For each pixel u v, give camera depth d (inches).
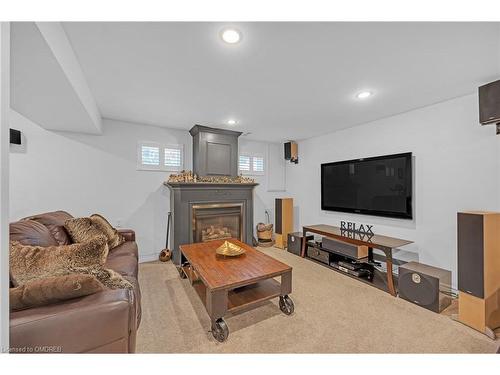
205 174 141.1
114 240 91.7
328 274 110.3
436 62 66.8
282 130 146.6
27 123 104.9
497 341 61.9
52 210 110.4
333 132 149.6
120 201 127.6
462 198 89.7
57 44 51.8
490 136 82.6
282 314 75.8
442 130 95.7
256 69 71.7
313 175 165.8
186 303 82.9
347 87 84.3
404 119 109.7
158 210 138.5
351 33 54.1
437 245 96.8
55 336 36.4
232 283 64.3
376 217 121.0
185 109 108.9
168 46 59.9
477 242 67.4
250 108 107.0
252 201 157.5
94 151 120.6
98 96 94.0
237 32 54.0
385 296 88.4
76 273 47.9
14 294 37.7
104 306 39.8
